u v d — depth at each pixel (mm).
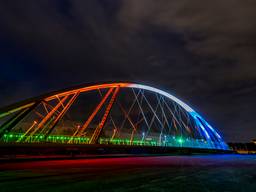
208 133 82375
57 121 33344
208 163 32688
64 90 36844
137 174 16750
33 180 12930
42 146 30141
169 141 62094
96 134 38062
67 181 12789
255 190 12336
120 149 43219
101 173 16578
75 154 34344
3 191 10148
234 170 23719
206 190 11789
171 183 13438
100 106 42062
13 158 25453
